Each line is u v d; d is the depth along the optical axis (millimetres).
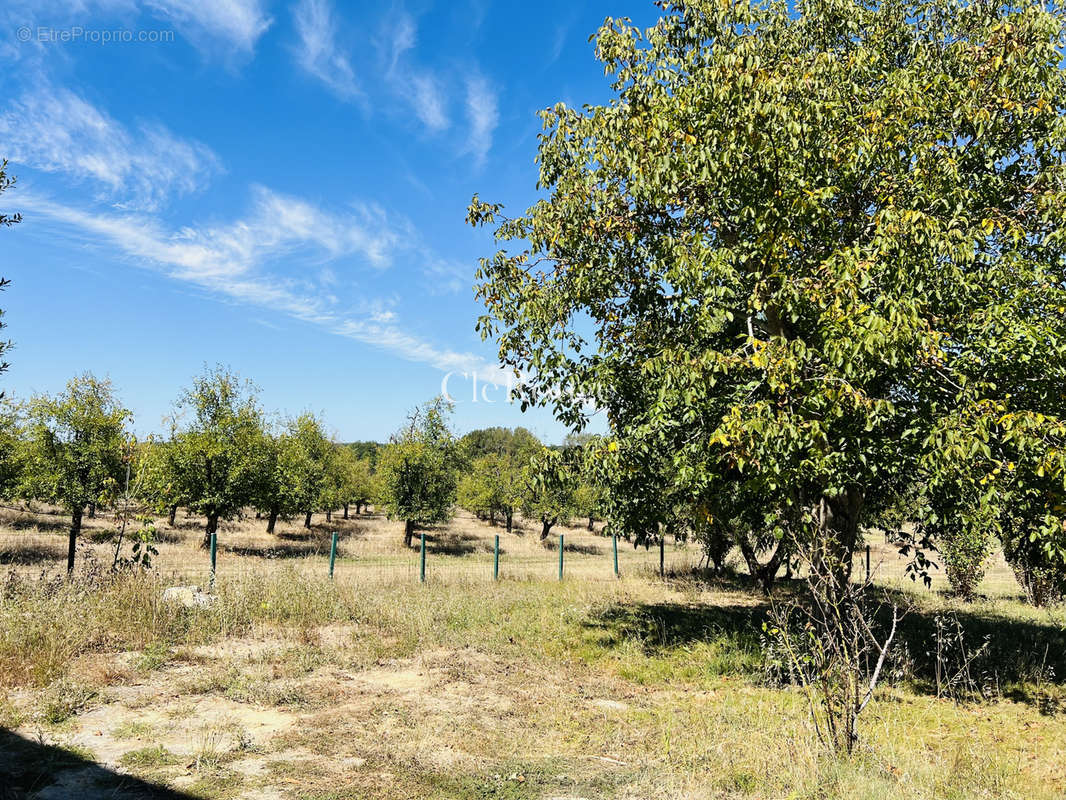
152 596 9773
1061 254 8328
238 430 25312
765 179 8508
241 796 4656
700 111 8750
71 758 5113
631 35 9625
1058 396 7344
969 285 7801
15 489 20484
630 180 9188
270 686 7352
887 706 7852
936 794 5125
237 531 31484
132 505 12195
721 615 13102
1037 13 8078
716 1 9359
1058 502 7105
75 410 20078
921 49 9141
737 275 8703
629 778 5297
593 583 17609
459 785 5051
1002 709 7930
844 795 4812
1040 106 7938
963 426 6883
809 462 7336
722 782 5223
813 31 10109
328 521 40219
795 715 7250
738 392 8273
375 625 10711
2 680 6605
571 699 7672
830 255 8375
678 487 10648
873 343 6762
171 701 6699
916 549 9086
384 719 6559
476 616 11906
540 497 35188
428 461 29375
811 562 6625
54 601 8891
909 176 8227
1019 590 21562
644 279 10688
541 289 10523
